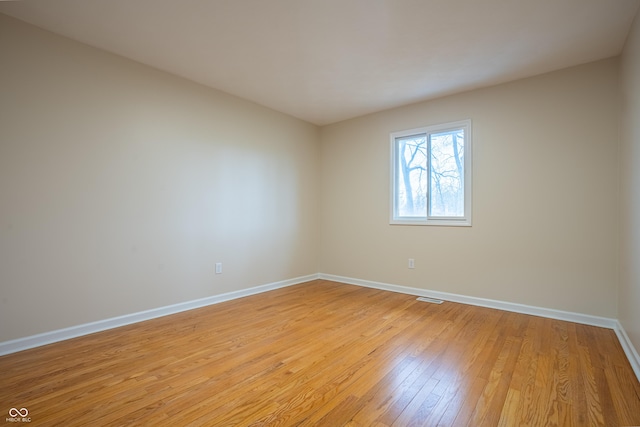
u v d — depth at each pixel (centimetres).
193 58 302
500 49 281
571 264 312
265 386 191
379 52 288
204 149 365
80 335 270
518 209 341
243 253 407
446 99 392
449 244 389
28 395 179
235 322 305
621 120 276
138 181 309
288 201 470
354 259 481
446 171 398
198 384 193
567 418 161
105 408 168
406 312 338
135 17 238
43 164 253
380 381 197
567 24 242
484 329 287
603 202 297
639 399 177
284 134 463
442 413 165
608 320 292
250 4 222
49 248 255
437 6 223
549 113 325
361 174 474
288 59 303
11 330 237
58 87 260
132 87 305
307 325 297
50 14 234
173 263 336
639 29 214
